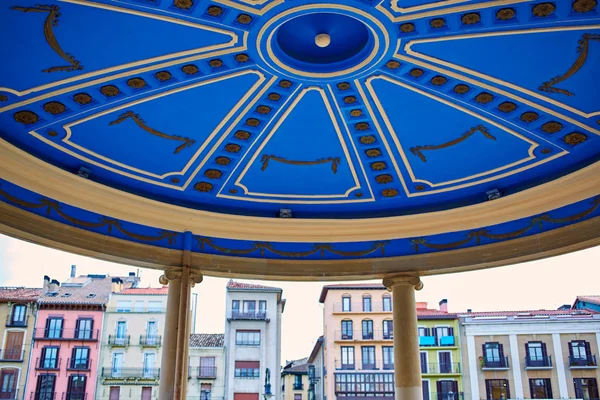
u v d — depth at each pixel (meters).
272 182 14.54
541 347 40.12
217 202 15.07
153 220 14.65
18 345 41.50
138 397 40.88
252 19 10.00
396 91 11.91
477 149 13.30
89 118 11.94
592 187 13.25
